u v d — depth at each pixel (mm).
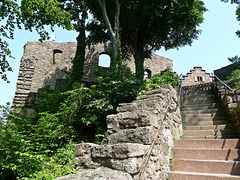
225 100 6461
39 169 3803
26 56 19219
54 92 11102
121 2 11008
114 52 9305
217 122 6008
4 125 5234
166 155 3604
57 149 4879
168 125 4188
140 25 13562
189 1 11633
